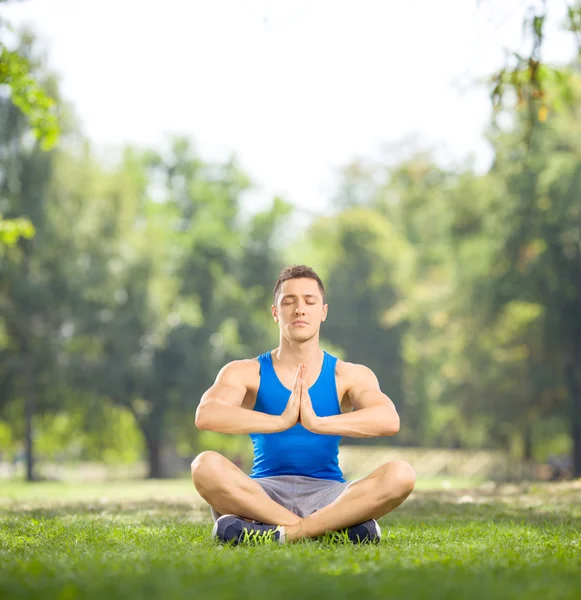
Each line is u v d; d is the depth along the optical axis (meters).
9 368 48.44
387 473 6.93
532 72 13.42
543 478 52.56
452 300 49.03
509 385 47.16
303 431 7.43
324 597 4.00
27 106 21.38
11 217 46.78
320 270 72.62
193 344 55.38
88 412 51.19
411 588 4.23
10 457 65.50
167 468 69.00
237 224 66.56
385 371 70.50
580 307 44.56
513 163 41.19
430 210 54.03
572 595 4.12
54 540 7.61
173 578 4.45
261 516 6.99
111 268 50.66
